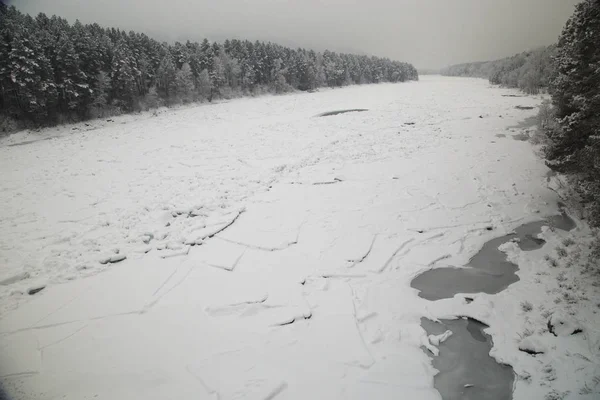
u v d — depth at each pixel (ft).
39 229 37.52
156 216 40.01
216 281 28.48
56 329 23.06
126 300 26.07
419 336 22.27
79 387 18.52
